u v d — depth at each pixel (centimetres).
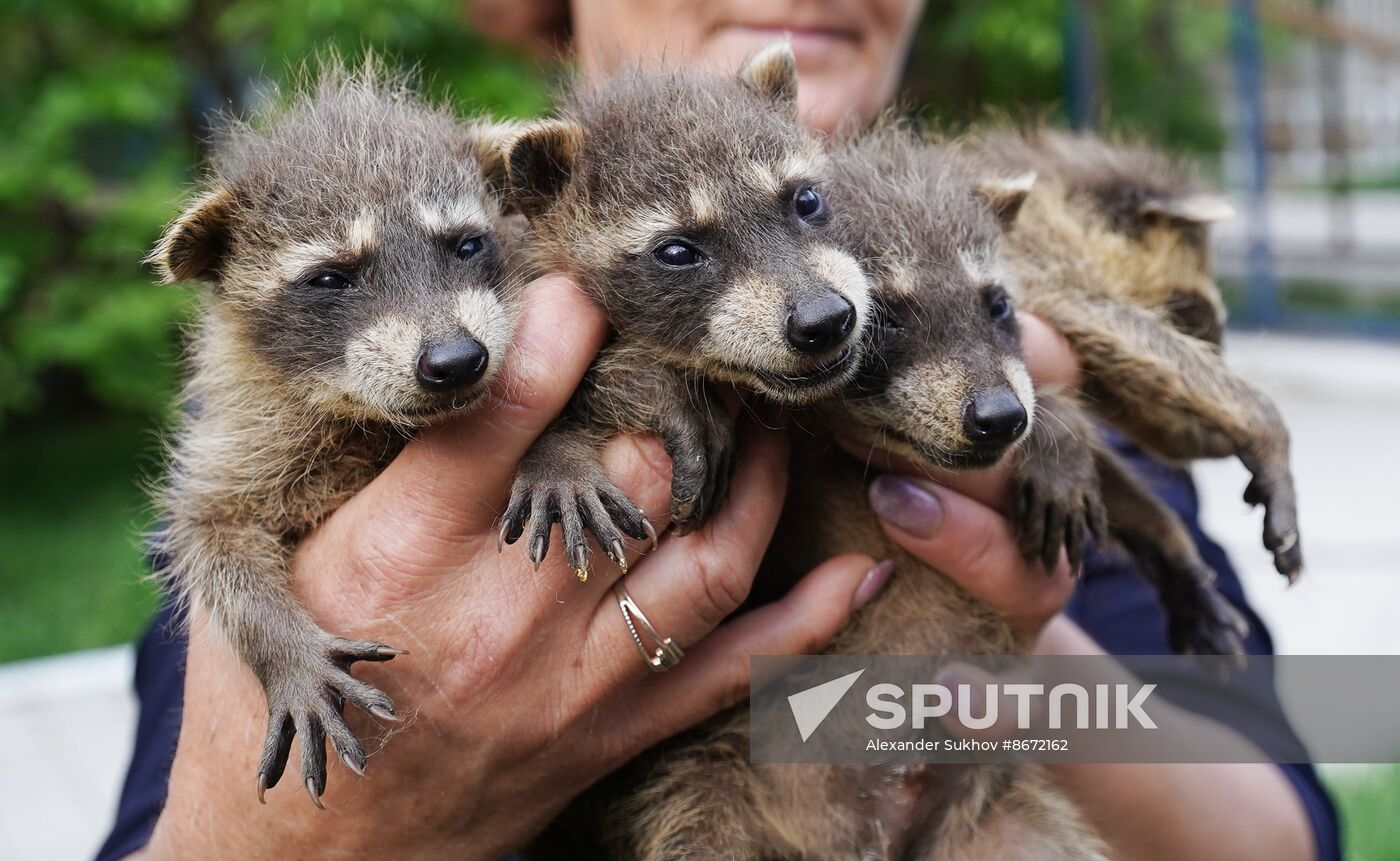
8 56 149
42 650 114
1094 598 56
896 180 51
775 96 52
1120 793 52
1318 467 127
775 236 48
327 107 52
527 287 49
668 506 46
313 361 49
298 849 46
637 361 48
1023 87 167
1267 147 178
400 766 45
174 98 148
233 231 51
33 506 152
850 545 50
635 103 51
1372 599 97
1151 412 54
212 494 50
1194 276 59
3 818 81
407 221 49
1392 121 200
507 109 120
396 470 46
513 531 45
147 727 53
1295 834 53
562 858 51
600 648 45
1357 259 191
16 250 143
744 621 48
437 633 45
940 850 50
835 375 47
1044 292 55
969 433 48
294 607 46
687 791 49
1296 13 176
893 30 59
